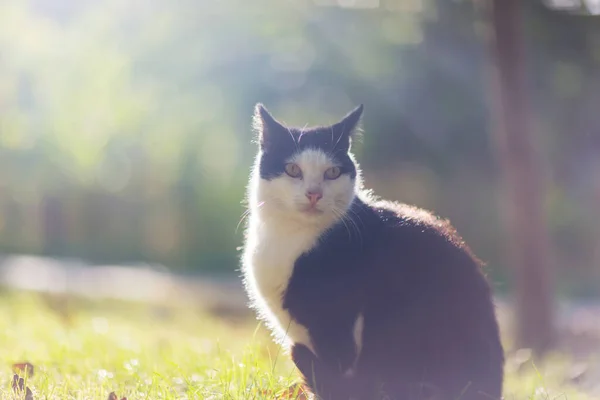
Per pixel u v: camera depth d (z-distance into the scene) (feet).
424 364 13.11
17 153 73.36
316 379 13.85
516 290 32.73
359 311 13.43
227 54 59.52
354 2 52.44
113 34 54.85
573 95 52.08
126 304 44.55
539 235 32.27
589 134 54.85
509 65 31.78
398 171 65.51
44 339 21.39
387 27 49.96
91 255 87.56
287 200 14.23
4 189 82.99
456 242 14.38
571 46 46.19
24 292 43.98
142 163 78.48
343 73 59.11
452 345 13.14
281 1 54.34
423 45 51.34
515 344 32.37
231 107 63.26
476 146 61.11
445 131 60.39
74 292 46.57
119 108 58.70
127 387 14.90
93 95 57.52
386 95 59.93
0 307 33.06
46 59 55.01
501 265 64.54
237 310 45.03
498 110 32.48
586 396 18.92
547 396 15.89
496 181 63.16
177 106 61.52
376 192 65.87
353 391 13.42
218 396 14.01
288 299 13.91
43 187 81.97
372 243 13.67
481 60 52.60
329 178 14.79
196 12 55.26
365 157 63.41
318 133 15.37
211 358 17.92
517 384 19.17
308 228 14.11
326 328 13.46
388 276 13.34
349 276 13.46
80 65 55.52
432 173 64.34
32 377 15.40
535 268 32.30
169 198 82.33
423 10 45.60
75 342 20.59
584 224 63.77
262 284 14.26
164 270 75.56
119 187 81.00
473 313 13.43
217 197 79.00
